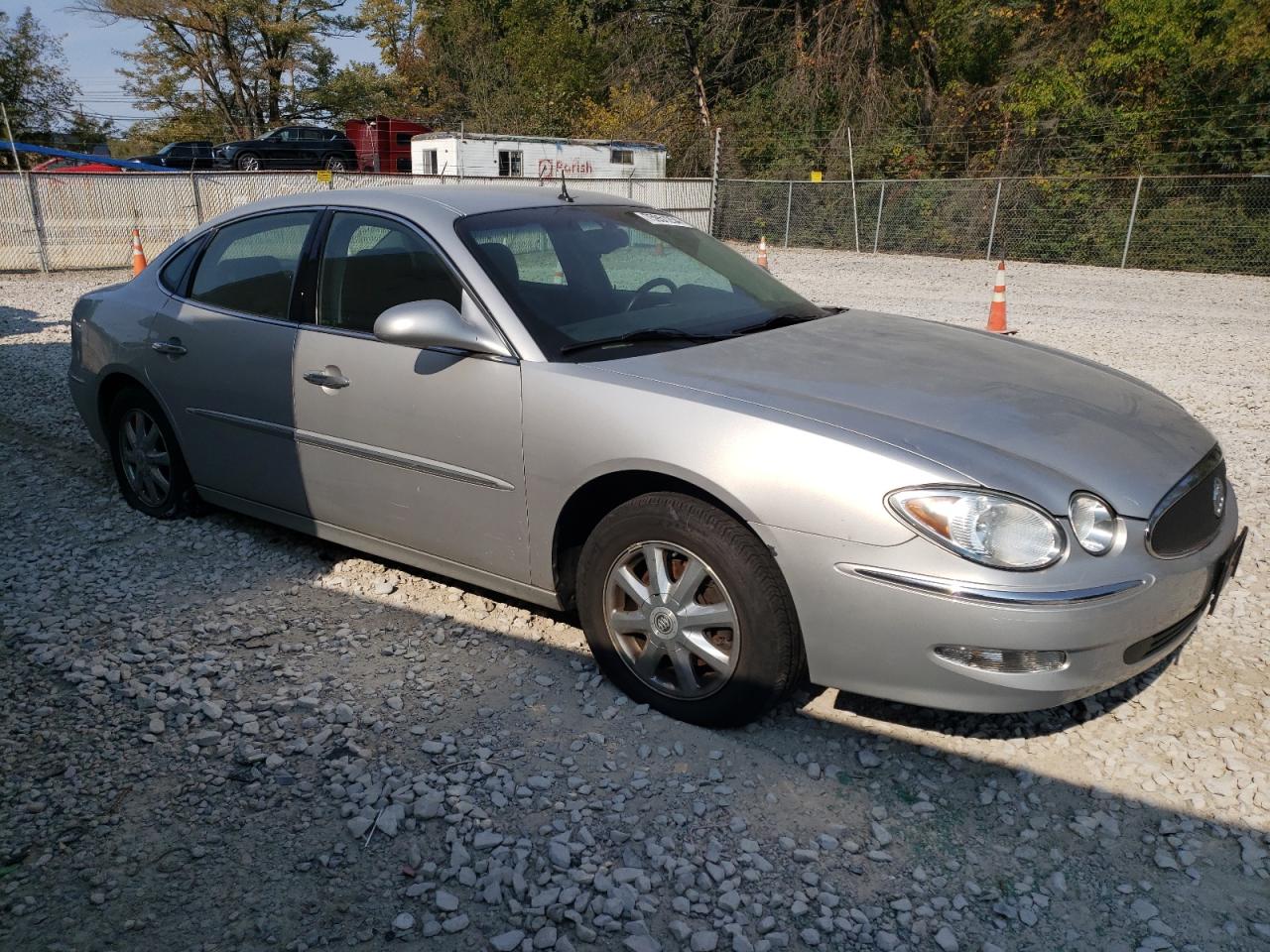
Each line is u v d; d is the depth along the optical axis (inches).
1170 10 887.7
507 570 134.8
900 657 104.4
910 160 1117.7
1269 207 804.0
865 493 103.2
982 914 91.7
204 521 189.3
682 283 151.0
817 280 716.0
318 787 109.9
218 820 104.4
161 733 119.6
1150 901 93.1
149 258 792.3
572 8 1450.5
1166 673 133.0
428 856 99.3
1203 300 597.6
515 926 90.3
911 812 105.6
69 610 152.2
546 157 1103.6
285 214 162.6
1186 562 108.6
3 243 741.3
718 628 115.6
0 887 94.7
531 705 125.4
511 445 127.2
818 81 1178.0
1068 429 113.0
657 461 113.9
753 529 108.6
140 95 1989.4
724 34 1304.1
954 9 1154.0
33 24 1863.9
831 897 93.3
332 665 135.6
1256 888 94.9
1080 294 631.8
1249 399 301.6
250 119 2030.0
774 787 109.4
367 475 146.3
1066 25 1047.6
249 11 1905.8
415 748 116.6
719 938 89.0
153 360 177.0
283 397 154.5
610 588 123.4
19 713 123.9
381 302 143.7
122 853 99.5
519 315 129.9
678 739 118.1
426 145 1096.8
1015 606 98.5
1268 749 116.0
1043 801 107.3
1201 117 859.4
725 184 1104.2
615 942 88.3
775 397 114.7
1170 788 109.1
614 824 103.4
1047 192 898.7
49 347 381.1
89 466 227.3
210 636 143.9
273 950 87.4
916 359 131.4
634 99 1390.3
